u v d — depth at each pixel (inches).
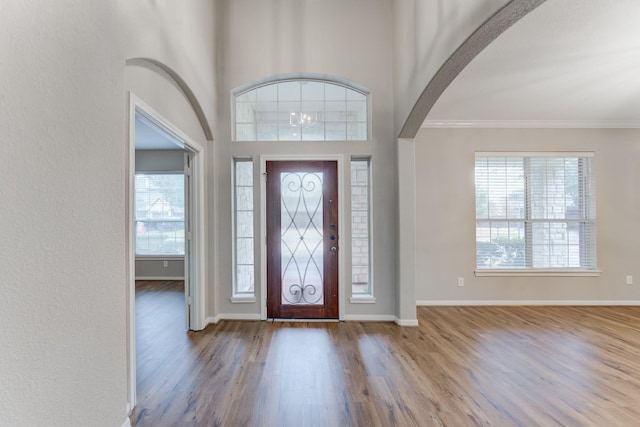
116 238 62.0
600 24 96.3
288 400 78.0
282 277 142.2
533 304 169.8
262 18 140.9
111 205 60.6
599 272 170.7
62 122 48.5
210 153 135.9
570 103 152.3
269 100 147.2
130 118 76.4
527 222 174.2
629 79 130.3
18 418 40.8
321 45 140.6
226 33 140.6
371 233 142.8
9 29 39.7
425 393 81.4
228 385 85.0
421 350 108.4
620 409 75.3
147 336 121.3
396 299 138.3
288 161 142.3
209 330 127.4
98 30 57.5
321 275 142.1
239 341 115.9
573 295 170.7
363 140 144.9
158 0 84.4
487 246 173.8
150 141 218.1
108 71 60.4
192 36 110.0
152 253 241.6
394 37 138.3
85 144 53.7
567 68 121.9
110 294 59.8
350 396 79.9
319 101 147.4
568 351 108.7
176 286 218.1
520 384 86.4
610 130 173.9
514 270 170.4
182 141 112.0
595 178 173.0
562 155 173.2
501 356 104.1
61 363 47.8
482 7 74.3
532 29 98.3
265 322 137.3
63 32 48.7
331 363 98.1
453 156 171.9
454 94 142.2
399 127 132.7
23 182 41.7
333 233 141.9
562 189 174.7
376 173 141.3
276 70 139.9
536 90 138.9
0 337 38.5
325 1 141.2
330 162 142.5
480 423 69.6
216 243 138.4
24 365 41.7
